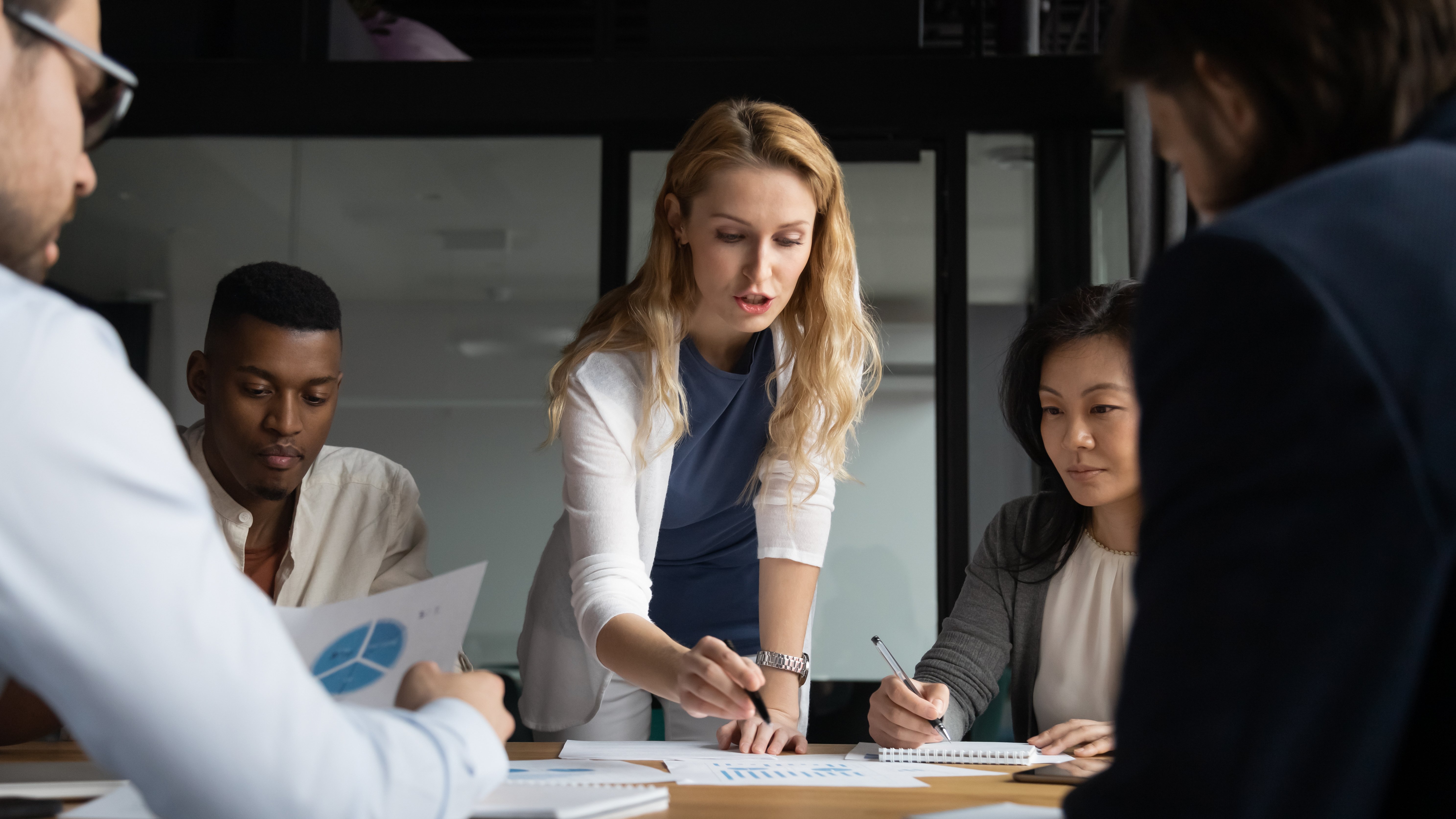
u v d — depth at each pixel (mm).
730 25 2760
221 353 1434
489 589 2807
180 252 2859
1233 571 427
